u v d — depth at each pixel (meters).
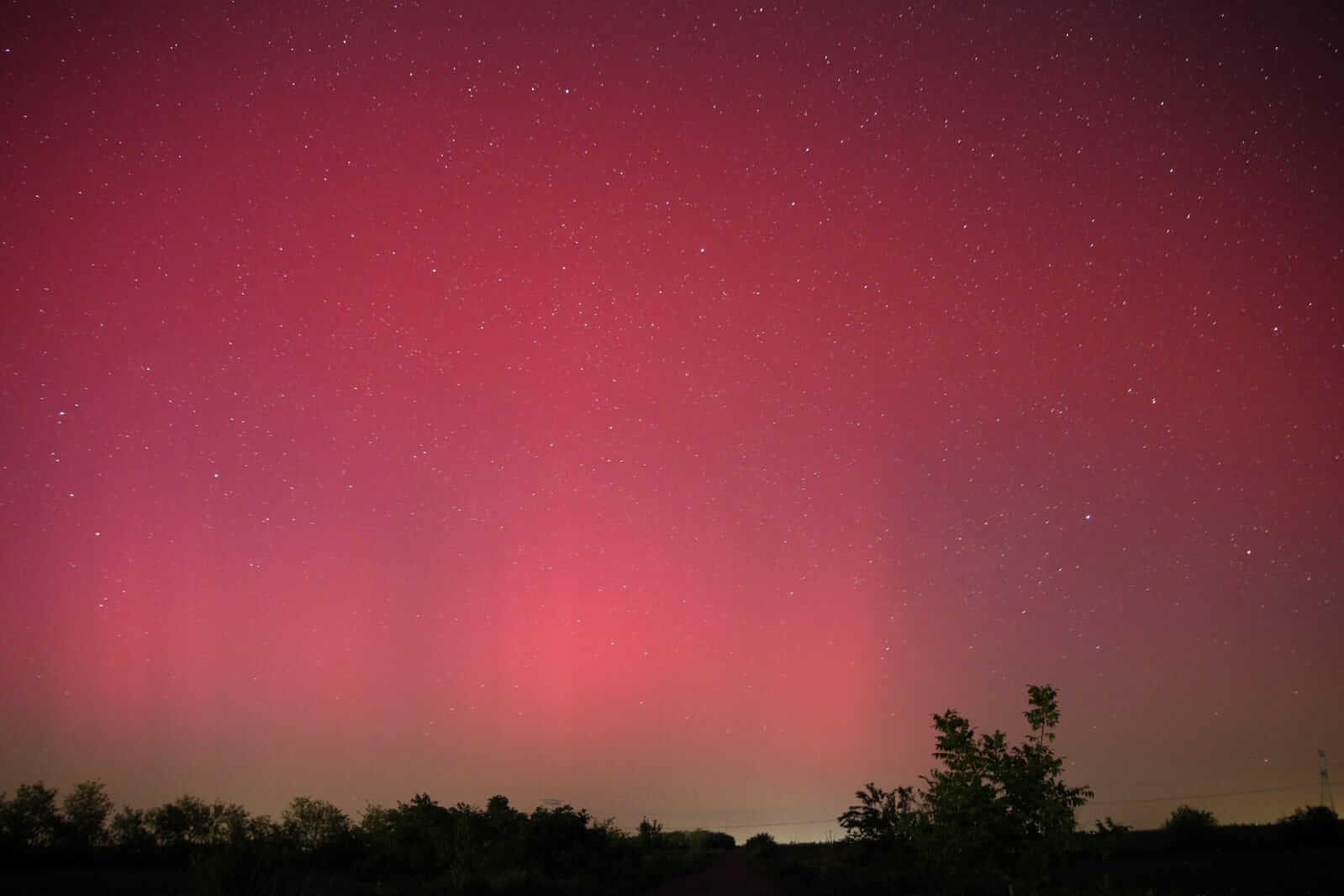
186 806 39.09
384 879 31.83
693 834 88.94
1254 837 46.22
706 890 31.70
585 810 36.28
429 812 36.53
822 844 66.69
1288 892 23.31
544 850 33.62
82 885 24.94
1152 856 40.47
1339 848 41.84
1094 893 17.30
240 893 17.83
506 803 37.06
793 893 29.27
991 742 14.32
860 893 26.39
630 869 36.34
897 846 28.75
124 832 37.94
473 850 33.62
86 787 38.19
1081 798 13.86
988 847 14.01
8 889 23.52
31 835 36.00
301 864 37.38
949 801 14.13
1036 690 14.32
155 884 25.05
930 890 22.56
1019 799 13.90
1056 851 13.62
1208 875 28.64
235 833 18.92
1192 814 46.34
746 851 70.69
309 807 42.19
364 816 42.72
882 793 30.75
